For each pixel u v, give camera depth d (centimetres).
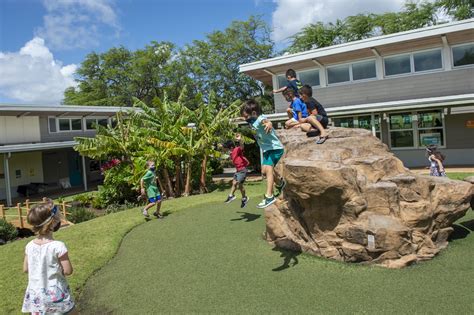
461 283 492
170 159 1555
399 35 1455
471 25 1322
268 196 493
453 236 686
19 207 1373
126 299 549
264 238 738
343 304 464
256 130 498
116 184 1614
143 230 908
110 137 1596
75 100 4019
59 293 362
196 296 529
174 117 1662
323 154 621
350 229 578
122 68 4069
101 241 838
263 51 3338
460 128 1584
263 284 542
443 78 1482
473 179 693
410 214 581
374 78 1650
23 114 2045
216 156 1602
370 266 564
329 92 1739
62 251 364
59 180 2478
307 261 605
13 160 2211
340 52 1591
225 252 686
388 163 634
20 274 691
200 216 980
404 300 460
